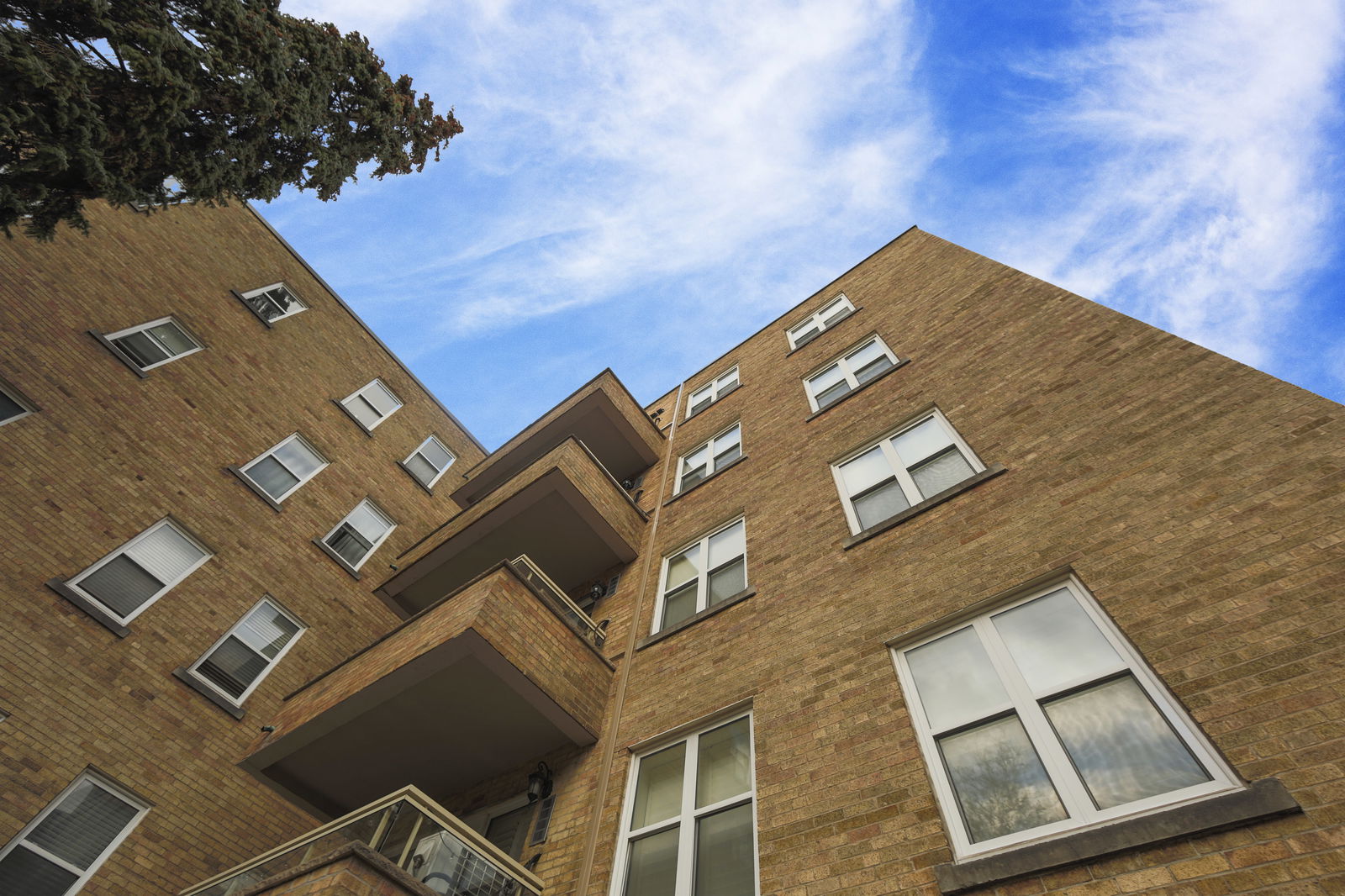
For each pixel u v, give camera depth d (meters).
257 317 17.28
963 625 6.16
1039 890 4.05
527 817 8.01
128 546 11.71
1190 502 5.56
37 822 8.82
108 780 9.67
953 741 5.32
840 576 7.85
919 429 9.34
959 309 11.20
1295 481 5.12
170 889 9.53
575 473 12.05
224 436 14.67
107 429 12.40
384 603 14.29
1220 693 4.32
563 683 8.41
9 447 10.84
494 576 8.48
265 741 9.32
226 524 13.54
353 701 8.48
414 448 20.14
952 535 7.12
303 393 17.41
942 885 4.34
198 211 17.28
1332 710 3.86
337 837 6.29
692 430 15.86
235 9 7.75
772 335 17.55
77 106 6.19
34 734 9.17
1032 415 7.84
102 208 14.72
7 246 12.45
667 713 7.90
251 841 10.79
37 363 11.88
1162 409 6.58
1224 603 4.74
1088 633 5.32
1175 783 4.17
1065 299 9.20
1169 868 3.76
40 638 9.80
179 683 11.20
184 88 6.90
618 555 12.25
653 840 6.59
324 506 16.09
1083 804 4.40
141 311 14.47
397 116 10.48
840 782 5.56
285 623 13.57
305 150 9.21
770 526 9.93
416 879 5.38
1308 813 3.56
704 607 9.73
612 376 16.47
